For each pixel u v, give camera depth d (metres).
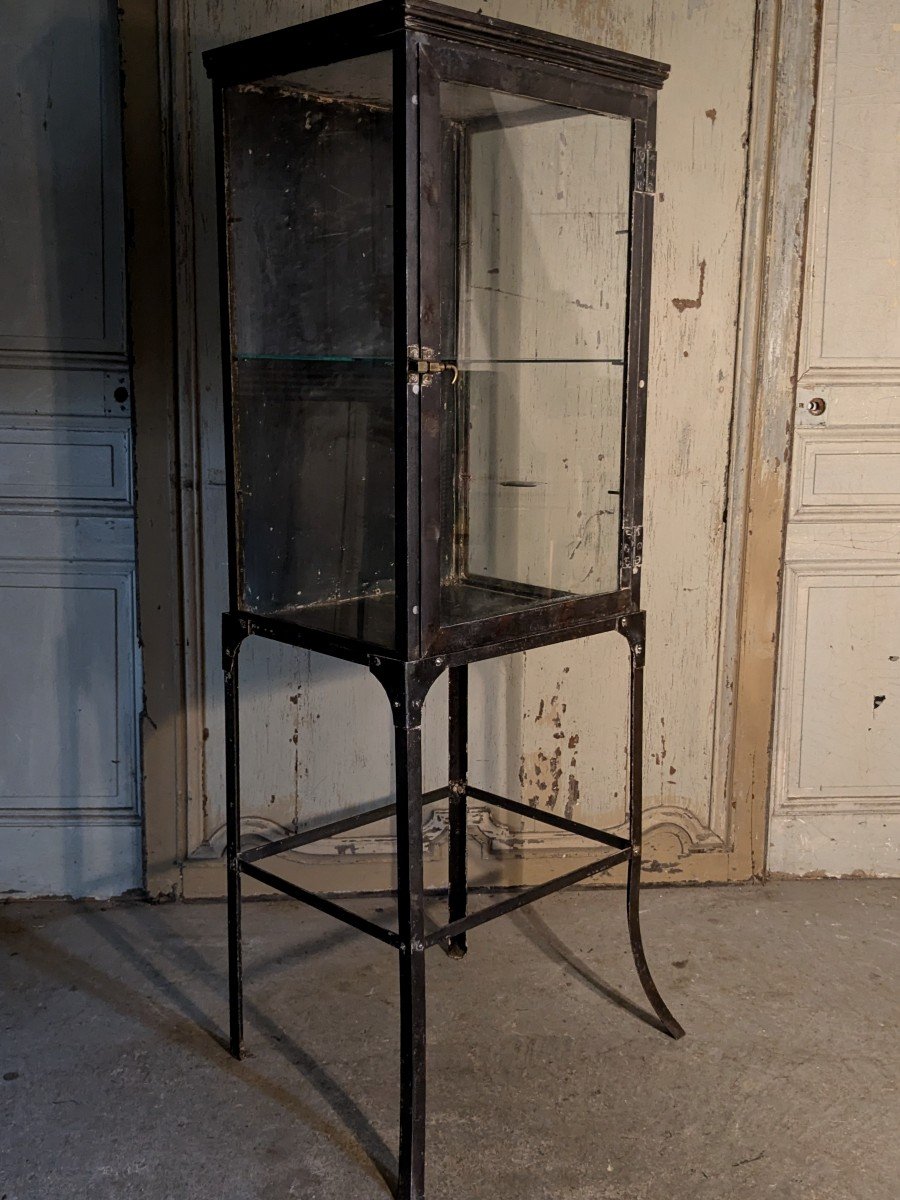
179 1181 1.59
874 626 2.43
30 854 2.37
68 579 2.28
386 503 1.48
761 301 2.23
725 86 2.16
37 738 2.33
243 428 1.70
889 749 2.46
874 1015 2.00
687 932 2.28
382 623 1.52
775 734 2.46
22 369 2.21
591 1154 1.65
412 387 1.42
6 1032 1.93
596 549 1.75
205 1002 2.03
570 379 1.65
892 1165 1.63
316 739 2.35
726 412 2.28
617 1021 1.98
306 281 1.53
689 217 2.20
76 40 2.11
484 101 1.47
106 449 2.24
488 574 1.59
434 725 2.37
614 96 1.63
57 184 2.15
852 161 2.23
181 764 2.32
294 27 1.47
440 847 2.42
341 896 2.41
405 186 1.38
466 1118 1.72
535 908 2.37
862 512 2.38
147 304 2.13
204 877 2.37
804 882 2.48
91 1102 1.75
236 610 1.76
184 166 2.10
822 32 2.16
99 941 2.22
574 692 2.38
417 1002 1.56
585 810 2.44
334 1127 1.71
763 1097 1.78
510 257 1.56
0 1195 1.56
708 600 2.35
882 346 2.31
